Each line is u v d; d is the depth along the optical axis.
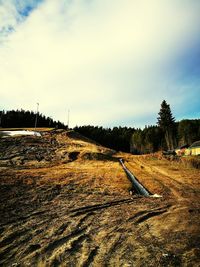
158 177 31.14
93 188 21.64
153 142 117.19
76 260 7.46
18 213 12.85
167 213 13.59
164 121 93.12
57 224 11.37
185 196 19.80
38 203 15.28
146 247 8.46
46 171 29.27
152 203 16.70
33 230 10.42
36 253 8.02
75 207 14.88
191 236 9.52
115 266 7.00
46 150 49.81
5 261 7.43
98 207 15.10
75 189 20.53
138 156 62.97
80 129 141.00
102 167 38.06
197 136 104.88
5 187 17.83
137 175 32.78
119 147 132.50
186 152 65.00
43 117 133.62
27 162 37.91
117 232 10.30
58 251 8.20
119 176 29.52
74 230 10.55
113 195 19.66
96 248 8.48
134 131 142.88
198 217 12.61
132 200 17.80
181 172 36.25
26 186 19.25
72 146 58.66
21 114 122.31
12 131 71.94
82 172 30.80
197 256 7.51
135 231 10.40
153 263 7.13
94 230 10.59
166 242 8.91
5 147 47.62
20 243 8.93
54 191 19.00
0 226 10.69
